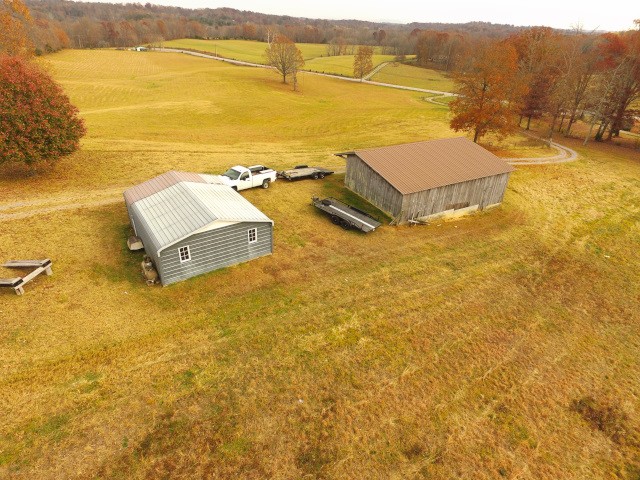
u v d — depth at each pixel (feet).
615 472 41.45
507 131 139.33
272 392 45.78
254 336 53.47
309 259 72.18
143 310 56.13
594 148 166.61
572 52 182.50
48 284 58.29
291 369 48.98
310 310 59.31
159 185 74.69
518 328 60.49
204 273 64.95
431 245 81.61
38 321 51.70
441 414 45.27
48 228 72.13
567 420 46.50
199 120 179.42
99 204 83.66
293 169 108.99
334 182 107.45
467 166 95.86
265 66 368.07
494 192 99.96
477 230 90.33
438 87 354.74
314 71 398.01
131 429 40.34
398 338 55.62
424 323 59.11
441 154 98.58
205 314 56.59
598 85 179.83
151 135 143.33
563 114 196.75
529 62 188.75
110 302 56.75
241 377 47.29
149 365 47.70
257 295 61.52
